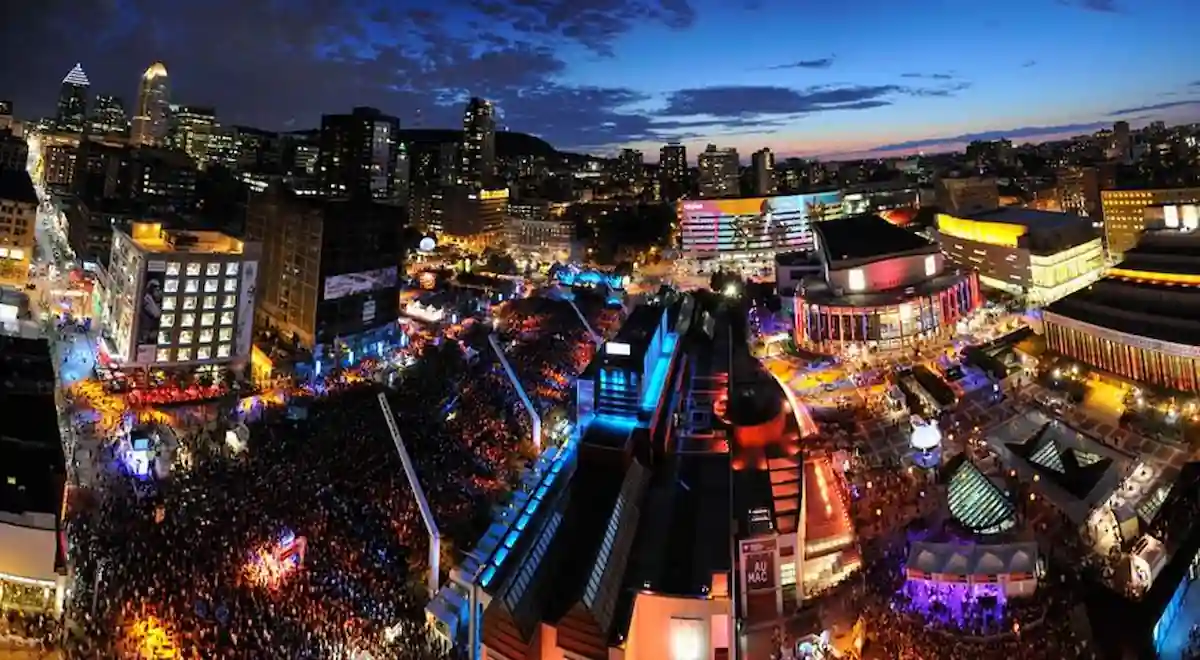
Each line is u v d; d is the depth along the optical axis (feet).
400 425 313.53
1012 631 190.39
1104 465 282.15
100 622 173.78
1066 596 205.57
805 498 259.80
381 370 429.79
